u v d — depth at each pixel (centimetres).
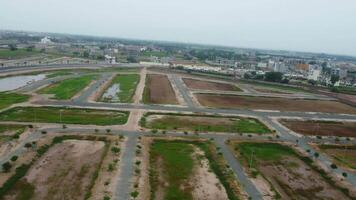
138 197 4216
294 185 5003
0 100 9062
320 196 4697
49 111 8206
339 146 7000
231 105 10512
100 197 4153
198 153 6022
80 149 5831
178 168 5281
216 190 4609
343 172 5556
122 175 4822
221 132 7331
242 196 4438
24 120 7275
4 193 4172
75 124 7181
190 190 4559
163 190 4494
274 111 10062
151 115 8494
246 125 8088
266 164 5756
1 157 5212
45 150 5691
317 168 5691
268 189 4719
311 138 7425
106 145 6081
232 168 5375
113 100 10069
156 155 5775
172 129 7306
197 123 7969
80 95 10444
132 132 6888
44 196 4159
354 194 4803
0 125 6819
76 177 4725
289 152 6469
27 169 4900
